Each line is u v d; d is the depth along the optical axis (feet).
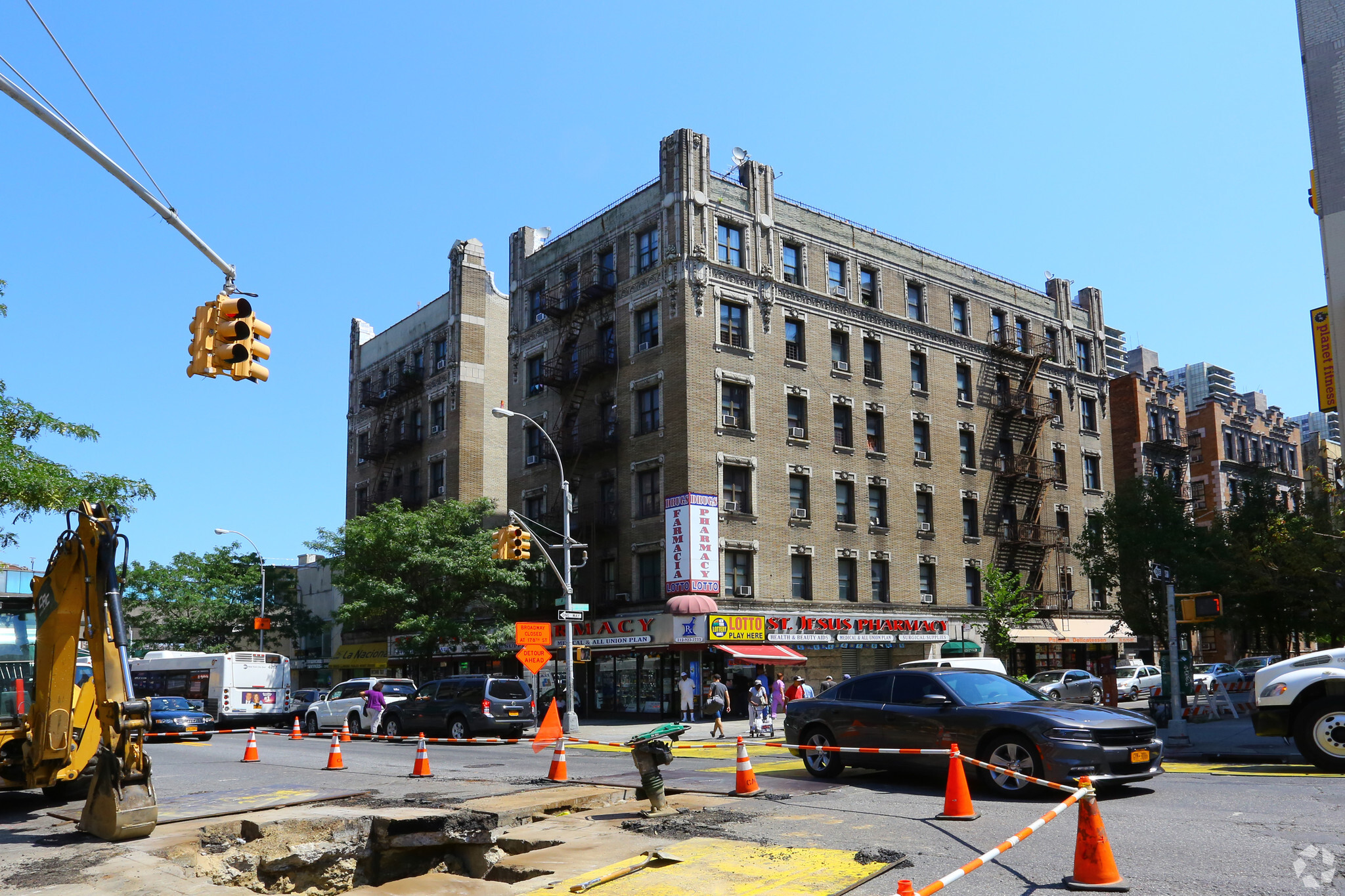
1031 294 163.32
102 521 34.81
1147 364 345.51
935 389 145.28
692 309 120.47
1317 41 67.00
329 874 33.35
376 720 97.71
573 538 131.23
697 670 113.39
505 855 33.45
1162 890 23.39
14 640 41.88
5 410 60.03
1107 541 135.44
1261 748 53.62
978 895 23.35
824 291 134.10
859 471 133.28
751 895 23.86
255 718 123.85
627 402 127.03
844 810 36.19
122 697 33.91
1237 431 207.31
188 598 184.75
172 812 39.19
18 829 35.60
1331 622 103.40
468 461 160.35
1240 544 107.65
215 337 36.58
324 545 133.39
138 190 34.04
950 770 34.35
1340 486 109.60
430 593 130.11
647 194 128.16
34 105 30.30
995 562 147.95
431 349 171.42
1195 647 188.03
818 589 125.59
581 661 99.14
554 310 136.67
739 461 120.98
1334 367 64.08
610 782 48.47
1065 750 37.32
